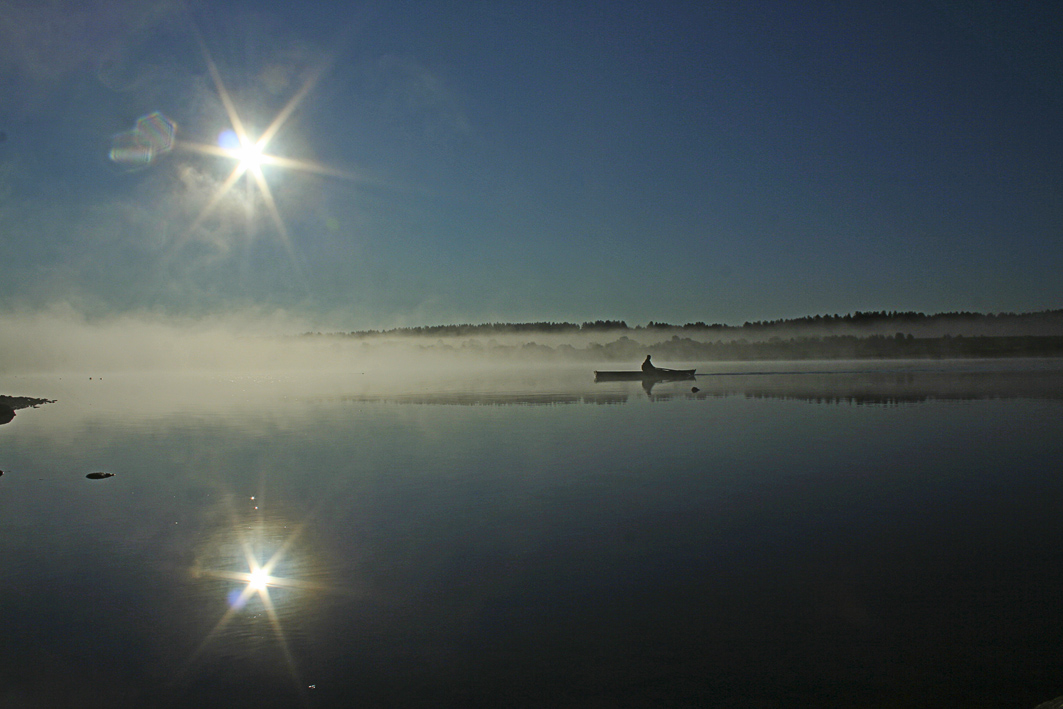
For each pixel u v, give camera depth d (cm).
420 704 808
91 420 3609
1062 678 846
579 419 3419
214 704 814
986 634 962
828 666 882
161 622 1033
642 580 1174
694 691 826
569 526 1493
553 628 998
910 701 800
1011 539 1364
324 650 941
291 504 1711
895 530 1435
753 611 1045
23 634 997
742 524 1494
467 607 1073
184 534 1464
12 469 2203
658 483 1908
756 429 2958
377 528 1492
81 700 826
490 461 2270
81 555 1333
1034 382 5488
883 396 4403
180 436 2936
